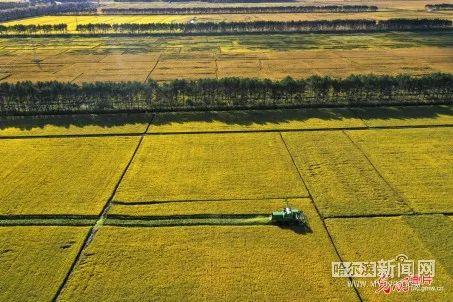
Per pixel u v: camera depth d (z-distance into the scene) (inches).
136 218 1775.3
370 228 1670.8
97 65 4458.7
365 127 2632.9
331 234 1641.2
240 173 2106.3
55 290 1378.0
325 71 4045.3
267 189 1959.9
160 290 1378.0
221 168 2158.0
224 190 1956.2
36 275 1448.1
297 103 3014.3
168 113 2903.5
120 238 1640.0
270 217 1755.7
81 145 2436.0
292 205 1833.2
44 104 2940.5
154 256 1537.9
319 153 2303.2
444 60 4424.2
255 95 3021.7
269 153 2311.8
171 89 2955.2
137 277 1434.5
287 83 2947.8
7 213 1791.3
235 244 1600.6
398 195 1891.0
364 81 2974.9
